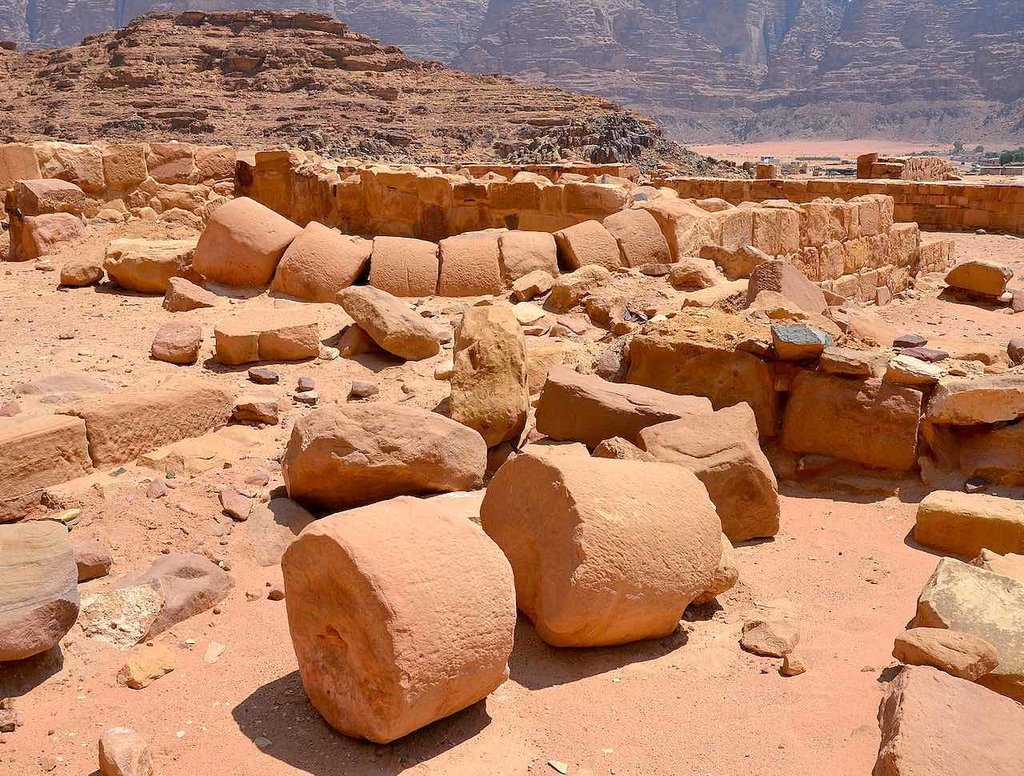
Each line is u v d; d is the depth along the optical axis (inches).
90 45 4220.0
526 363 257.6
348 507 215.3
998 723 134.6
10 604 154.1
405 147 3038.9
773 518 218.8
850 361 248.7
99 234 490.6
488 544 150.7
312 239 373.7
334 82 3831.2
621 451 216.8
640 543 164.6
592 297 345.7
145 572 183.0
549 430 252.1
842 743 142.9
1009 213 729.0
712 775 136.1
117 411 225.9
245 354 294.8
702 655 170.1
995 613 165.3
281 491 221.0
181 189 546.0
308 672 150.0
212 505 211.3
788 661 163.2
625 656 169.8
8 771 136.6
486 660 142.9
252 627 176.7
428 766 137.7
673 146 2295.8
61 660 162.9
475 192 485.1
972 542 209.6
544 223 468.1
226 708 152.3
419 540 145.0
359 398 274.4
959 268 498.3
